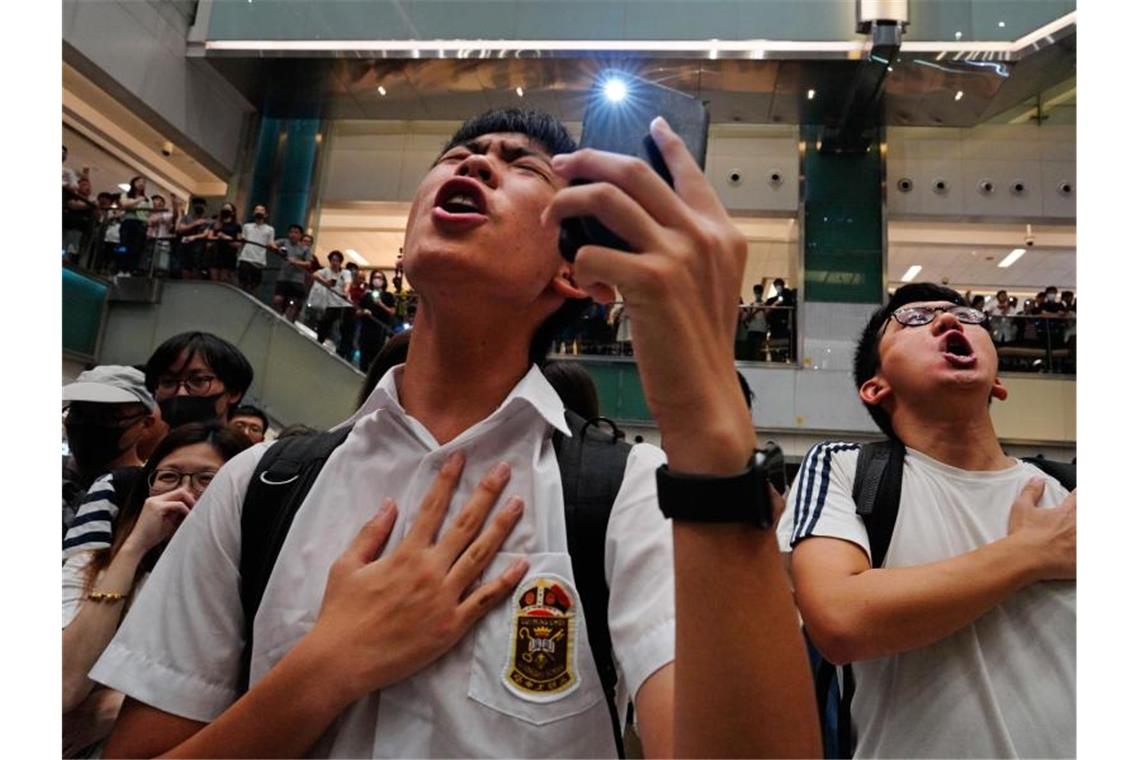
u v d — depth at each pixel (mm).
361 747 665
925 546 1054
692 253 470
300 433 904
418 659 644
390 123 10711
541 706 649
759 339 8289
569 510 732
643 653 633
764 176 9867
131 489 1370
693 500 483
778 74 8672
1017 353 7363
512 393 783
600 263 465
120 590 1196
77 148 9391
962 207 9648
